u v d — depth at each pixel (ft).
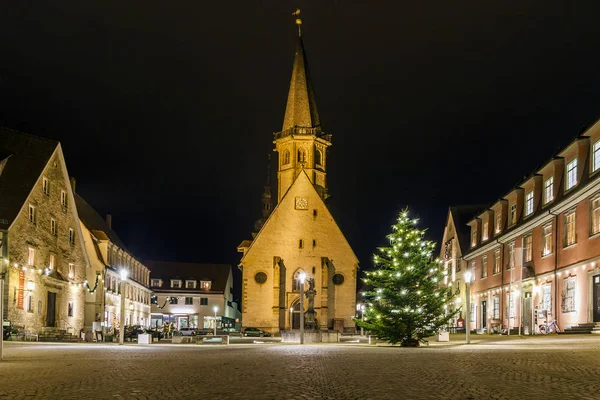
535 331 128.67
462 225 215.92
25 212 139.44
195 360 55.42
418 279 100.42
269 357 59.21
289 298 253.44
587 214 106.83
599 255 101.19
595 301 104.01
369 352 69.31
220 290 356.79
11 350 77.00
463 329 180.65
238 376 39.55
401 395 29.99
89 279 202.08
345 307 254.68
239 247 292.40
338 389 32.45
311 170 313.12
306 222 258.16
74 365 50.26
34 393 32.17
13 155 145.07
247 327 248.93
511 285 150.41
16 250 133.80
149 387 34.24
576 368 42.27
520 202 150.71
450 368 43.80
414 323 98.27
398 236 102.42
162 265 361.71
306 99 321.11
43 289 148.66
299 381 36.32
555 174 124.88
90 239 205.05
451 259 222.69
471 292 194.90
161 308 347.36
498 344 88.69
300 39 332.39
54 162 158.92
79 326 174.91
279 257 254.47
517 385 33.35
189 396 30.35
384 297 100.07
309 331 132.87
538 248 133.49
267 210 369.09
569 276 114.73
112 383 36.42
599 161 104.12
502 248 160.04
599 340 79.05
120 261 248.93
